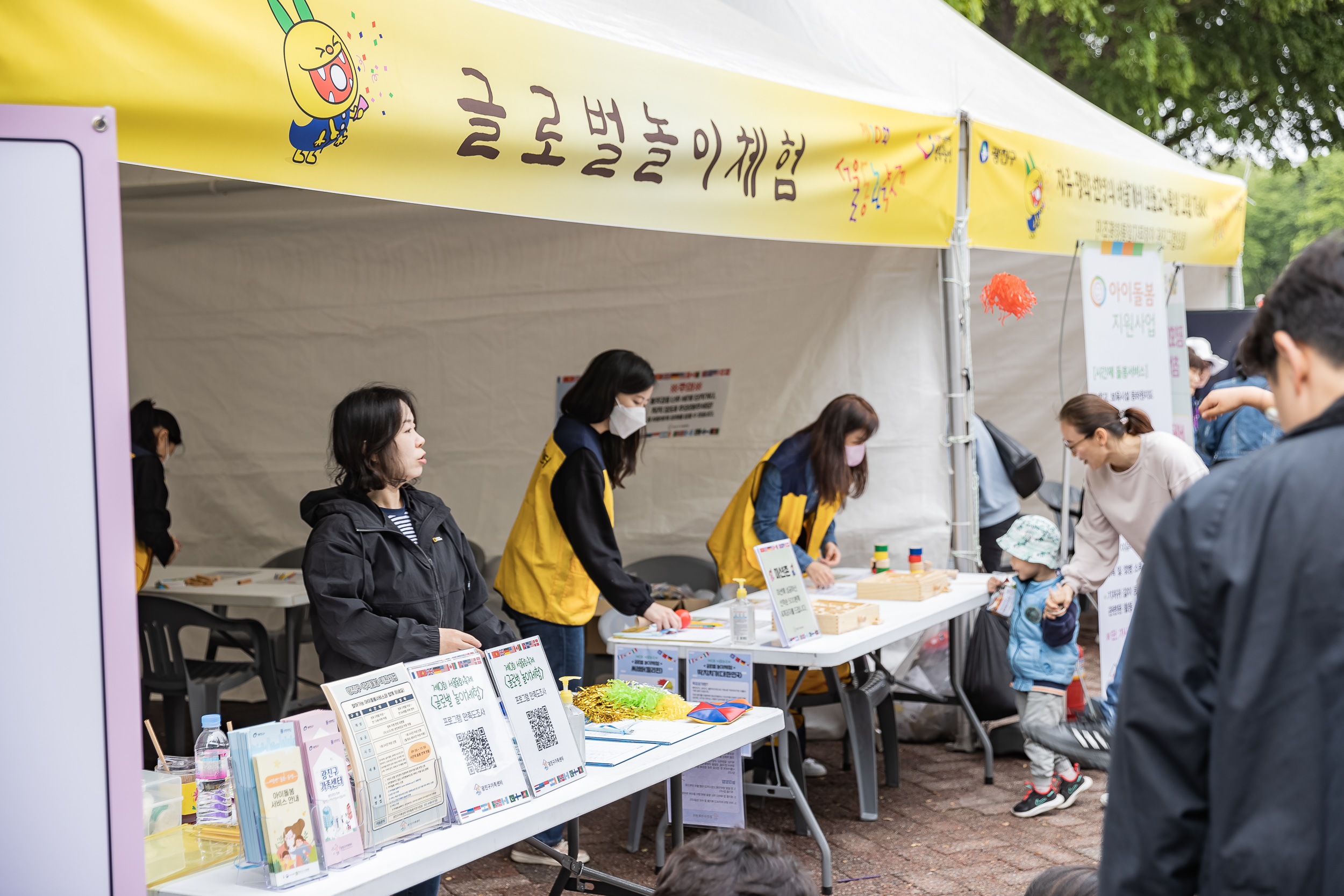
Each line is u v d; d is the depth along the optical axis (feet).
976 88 17.20
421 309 21.31
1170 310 21.35
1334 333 4.12
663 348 19.88
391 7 8.57
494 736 7.38
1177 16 35.81
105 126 5.19
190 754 15.87
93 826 5.19
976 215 16.06
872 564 17.79
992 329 23.77
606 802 7.77
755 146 12.12
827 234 13.29
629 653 12.69
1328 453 3.99
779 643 12.26
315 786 6.29
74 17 6.67
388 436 8.76
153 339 22.61
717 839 5.39
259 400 22.16
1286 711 3.84
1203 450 22.09
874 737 14.47
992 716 16.40
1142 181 20.45
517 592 13.03
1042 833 13.78
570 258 20.43
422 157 8.79
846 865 12.89
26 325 5.17
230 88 7.44
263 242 21.98
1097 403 13.35
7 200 5.15
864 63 15.40
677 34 11.89
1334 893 3.74
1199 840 4.07
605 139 10.34
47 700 5.17
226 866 6.49
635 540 20.01
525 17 9.71
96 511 5.19
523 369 20.80
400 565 8.82
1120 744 4.25
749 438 19.20
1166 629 4.16
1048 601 13.96
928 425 17.75
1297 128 40.60
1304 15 36.58
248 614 21.85
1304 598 3.86
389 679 6.93
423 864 6.45
